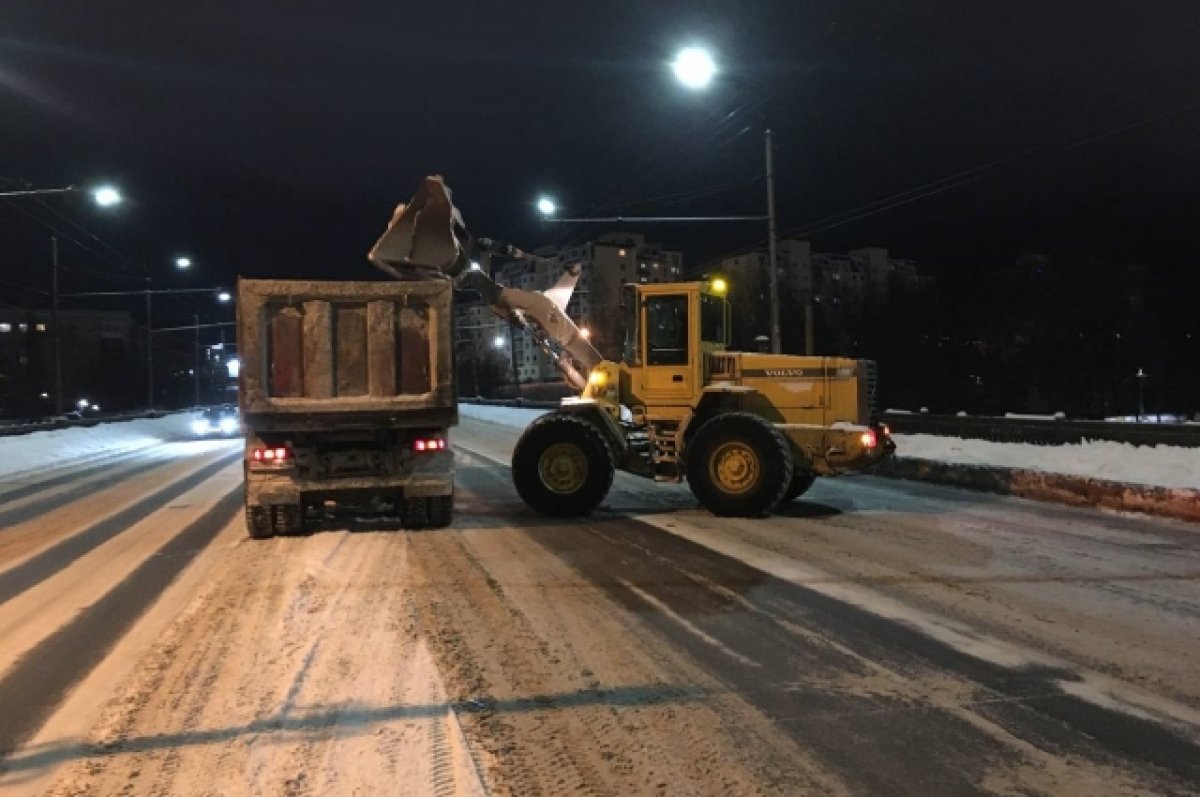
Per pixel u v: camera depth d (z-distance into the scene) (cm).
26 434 2911
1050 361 4994
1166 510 1077
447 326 1028
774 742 439
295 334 1001
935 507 1186
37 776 412
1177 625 627
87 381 9531
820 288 8912
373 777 405
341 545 949
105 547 1009
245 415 984
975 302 5394
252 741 445
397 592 736
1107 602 688
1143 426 1945
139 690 520
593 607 686
